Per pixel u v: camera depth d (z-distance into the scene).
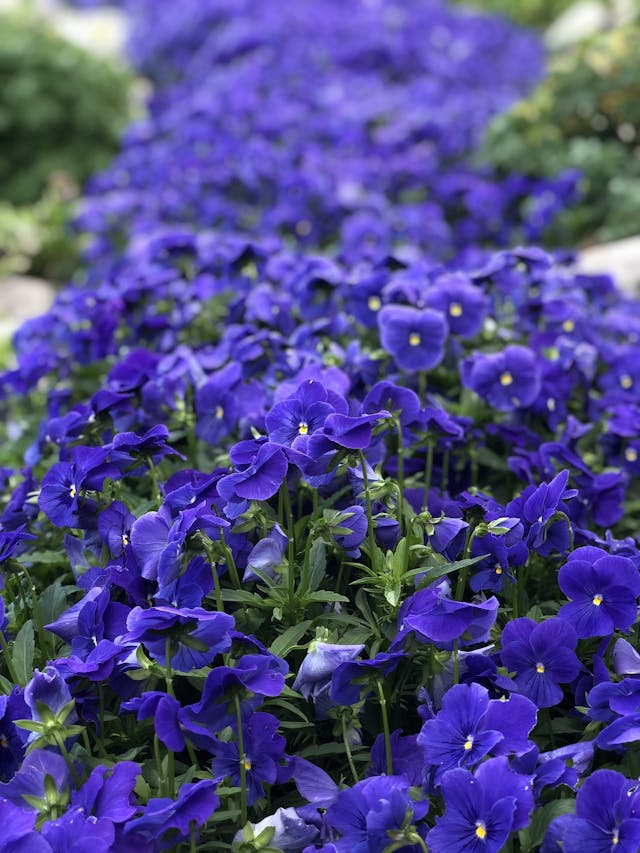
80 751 0.60
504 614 0.68
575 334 1.00
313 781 0.60
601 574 0.62
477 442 0.86
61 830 0.55
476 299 0.90
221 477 0.64
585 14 3.23
